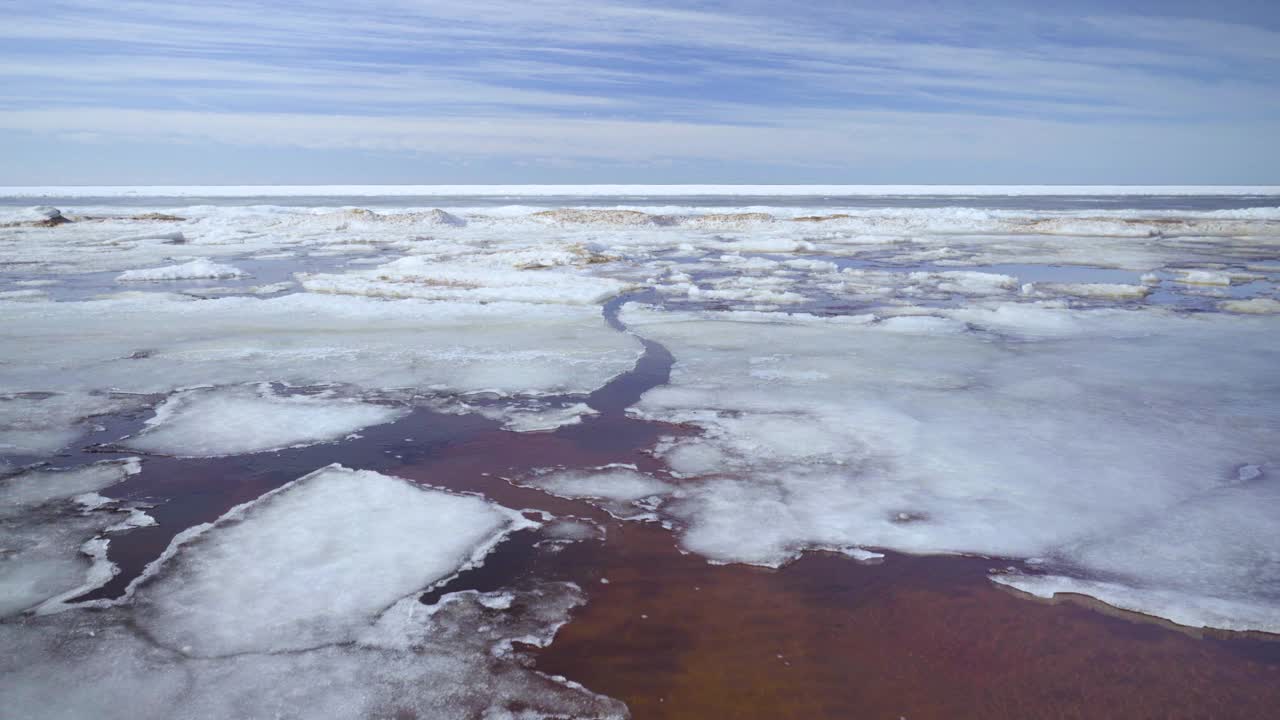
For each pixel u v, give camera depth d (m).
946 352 6.50
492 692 2.10
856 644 2.34
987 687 2.12
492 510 3.35
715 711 2.01
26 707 2.01
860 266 14.19
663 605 2.57
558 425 4.55
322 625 2.43
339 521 3.20
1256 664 2.23
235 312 8.48
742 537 3.09
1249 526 3.09
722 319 8.23
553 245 16.11
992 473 3.71
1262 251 16.47
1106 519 3.19
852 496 3.47
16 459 3.99
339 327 7.61
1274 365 5.88
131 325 7.70
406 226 23.14
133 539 3.07
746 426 4.50
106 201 62.16
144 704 2.03
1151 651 2.30
